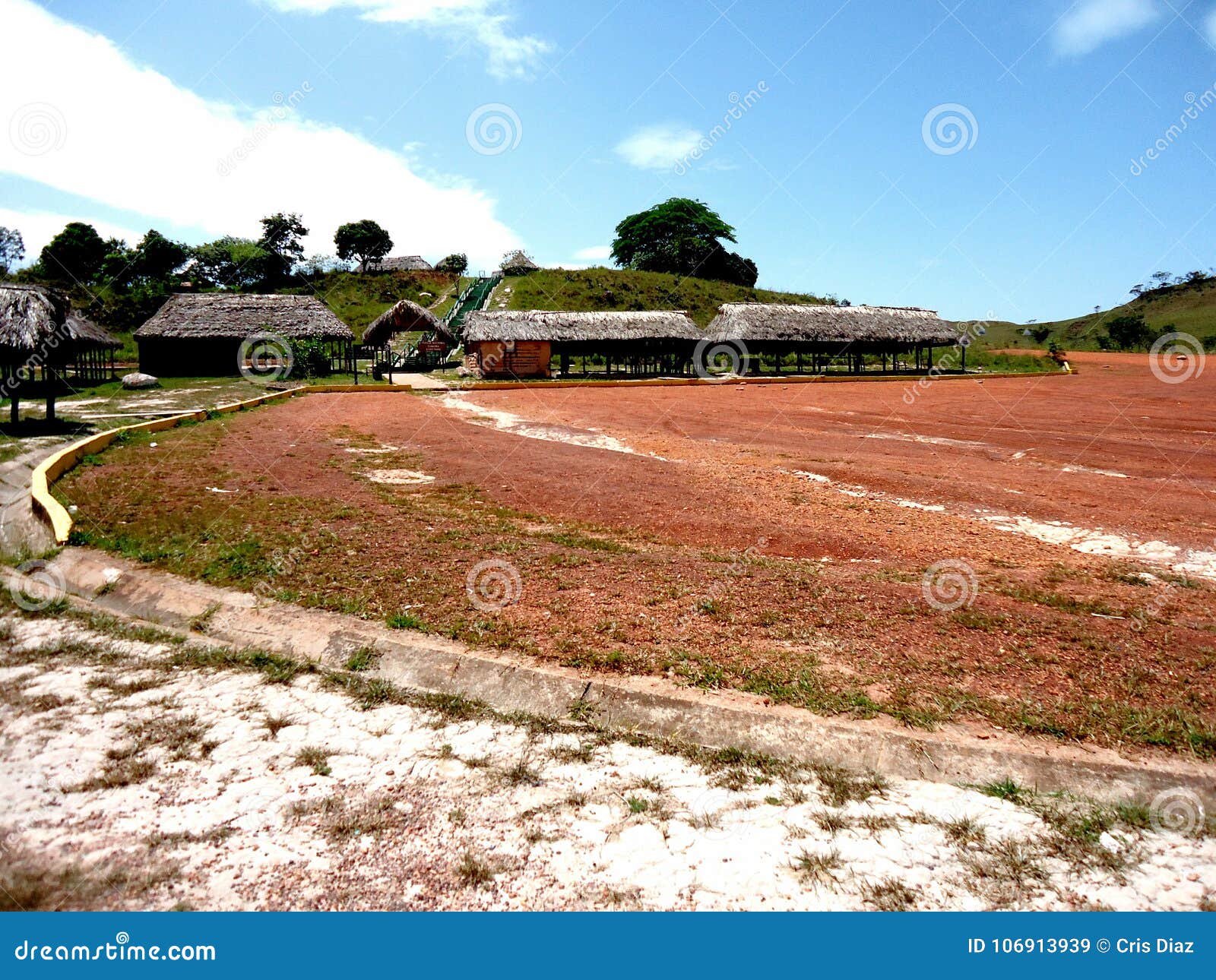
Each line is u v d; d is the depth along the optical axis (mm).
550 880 3391
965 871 3494
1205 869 3520
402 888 3326
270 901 3234
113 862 3420
